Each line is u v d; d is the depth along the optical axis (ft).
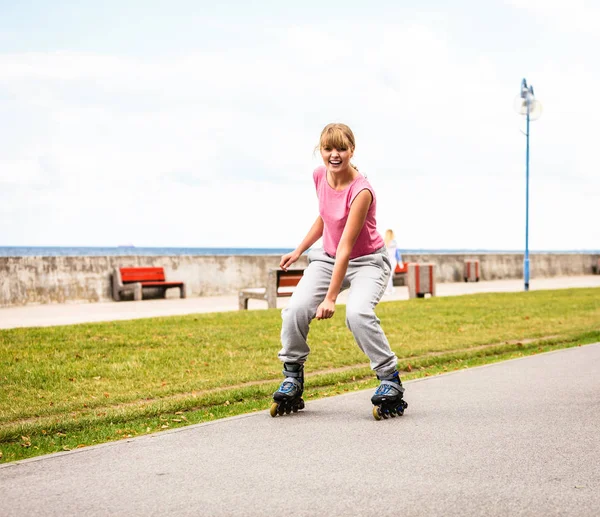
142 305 55.98
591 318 41.19
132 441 14.30
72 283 58.85
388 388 16.10
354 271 16.60
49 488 11.42
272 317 39.01
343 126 15.71
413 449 13.47
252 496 10.92
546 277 103.50
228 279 70.44
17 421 17.33
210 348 28.53
